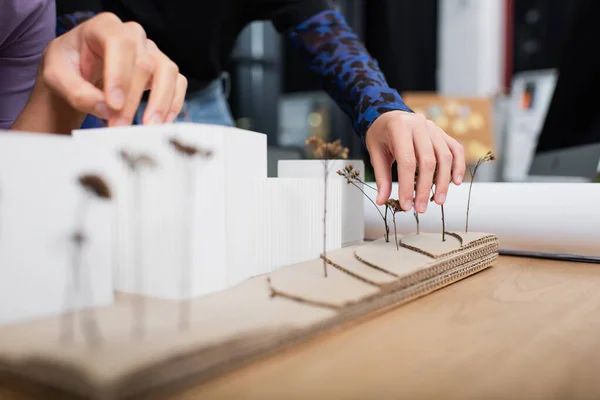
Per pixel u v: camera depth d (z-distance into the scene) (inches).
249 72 83.7
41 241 15.0
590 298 20.7
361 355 14.2
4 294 14.2
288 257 22.8
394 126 24.6
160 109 20.9
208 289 17.9
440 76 101.7
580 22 60.9
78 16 35.1
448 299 20.7
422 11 98.3
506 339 15.6
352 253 23.3
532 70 91.7
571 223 28.2
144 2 39.6
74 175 15.9
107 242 16.6
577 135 62.0
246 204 20.1
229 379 12.5
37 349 11.7
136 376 10.6
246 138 20.0
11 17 27.0
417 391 11.9
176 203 17.2
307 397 11.5
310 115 87.0
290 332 14.5
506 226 30.0
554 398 11.5
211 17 41.2
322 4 37.4
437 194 24.5
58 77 20.7
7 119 31.8
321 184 24.7
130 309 15.8
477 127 55.5
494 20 94.0
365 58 34.6
